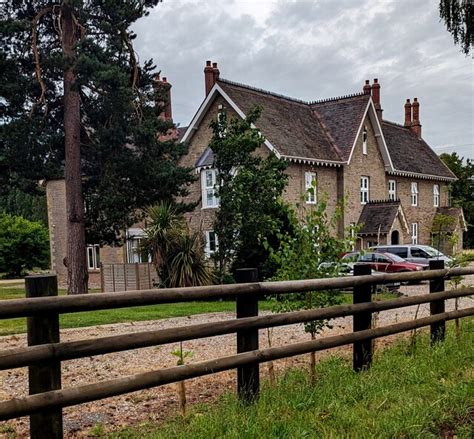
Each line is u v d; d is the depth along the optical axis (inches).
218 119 718.5
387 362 219.3
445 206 1512.1
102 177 713.0
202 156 1011.3
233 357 159.5
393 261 789.9
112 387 128.6
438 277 264.5
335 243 227.8
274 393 175.5
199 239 681.0
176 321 427.5
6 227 1413.6
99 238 750.5
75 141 668.7
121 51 667.4
